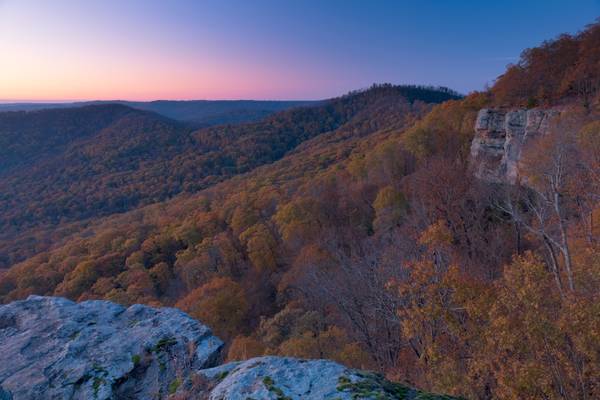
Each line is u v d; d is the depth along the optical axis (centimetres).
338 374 520
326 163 12462
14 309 866
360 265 2544
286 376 520
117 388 618
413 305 1482
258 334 3119
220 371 584
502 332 1082
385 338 2184
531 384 1016
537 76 5016
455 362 1341
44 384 605
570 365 983
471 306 1313
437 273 1470
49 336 746
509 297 1107
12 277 6888
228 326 3497
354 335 2397
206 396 536
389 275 2173
